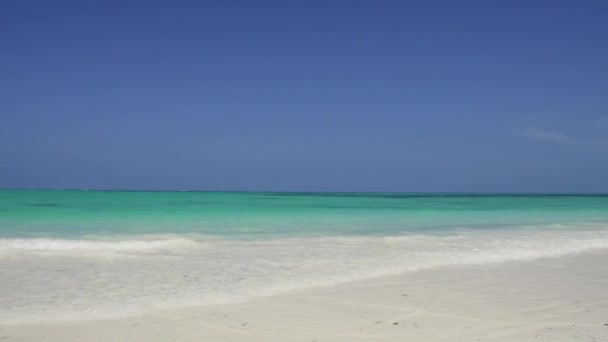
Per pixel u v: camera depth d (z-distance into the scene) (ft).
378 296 26.17
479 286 28.81
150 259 36.40
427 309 23.70
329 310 23.44
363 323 21.43
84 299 24.93
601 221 78.74
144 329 20.48
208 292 26.61
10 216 73.56
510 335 19.90
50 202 123.24
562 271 34.17
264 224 67.10
